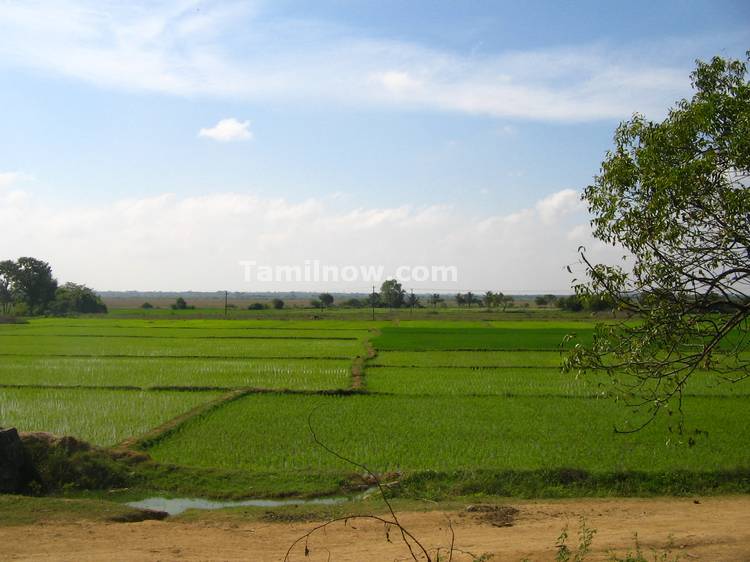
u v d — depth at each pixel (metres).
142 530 8.96
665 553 7.31
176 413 18.73
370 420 17.56
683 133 7.08
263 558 7.77
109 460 12.53
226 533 8.91
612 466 12.52
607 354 7.16
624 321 7.16
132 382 25.22
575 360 7.21
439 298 150.38
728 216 6.52
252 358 34.31
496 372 28.83
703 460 12.98
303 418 17.86
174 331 55.81
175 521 9.58
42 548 8.00
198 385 24.17
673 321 6.79
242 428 16.52
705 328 6.91
